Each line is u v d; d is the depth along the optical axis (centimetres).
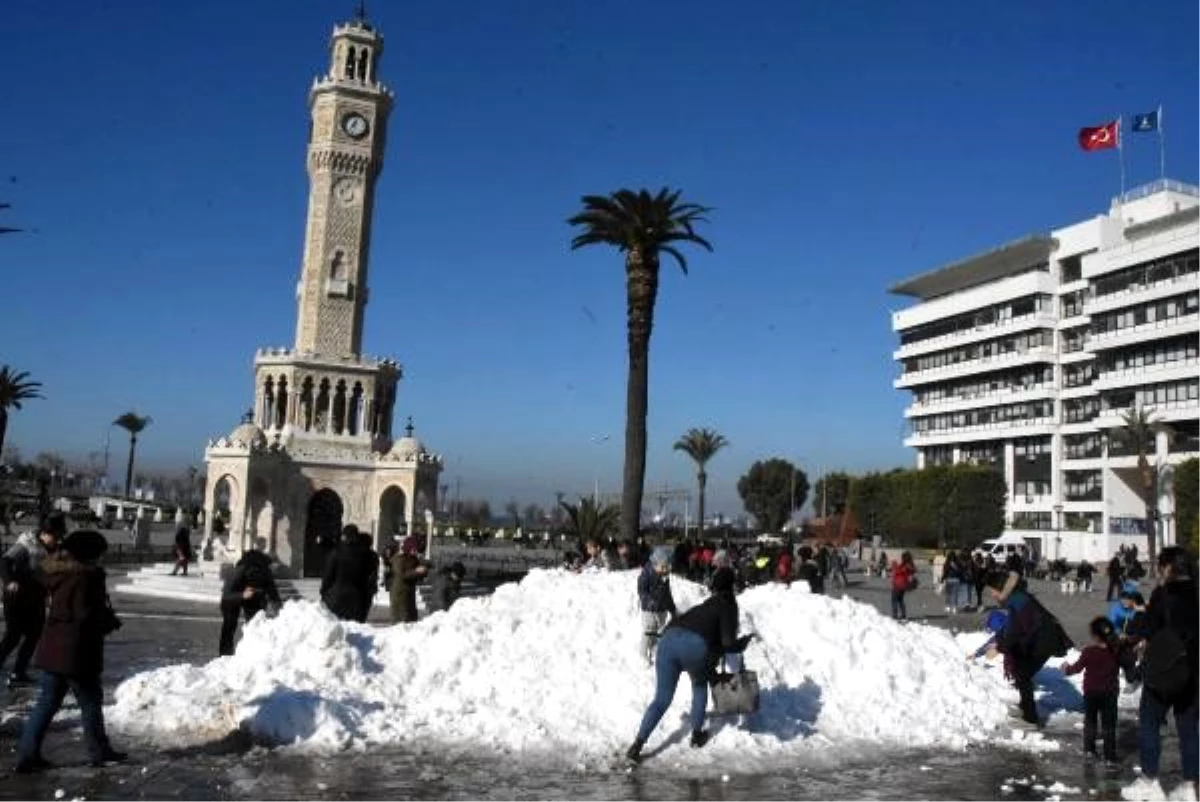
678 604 1372
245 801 830
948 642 1558
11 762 930
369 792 868
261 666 1190
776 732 1127
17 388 7506
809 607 1405
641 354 3372
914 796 927
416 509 4722
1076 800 931
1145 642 984
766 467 12912
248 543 4328
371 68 5488
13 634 1275
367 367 5088
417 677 1198
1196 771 922
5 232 1638
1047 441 9069
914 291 11319
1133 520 7850
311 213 5341
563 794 883
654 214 3359
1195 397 7525
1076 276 9100
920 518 8869
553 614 1309
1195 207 7944
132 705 1121
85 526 7825
